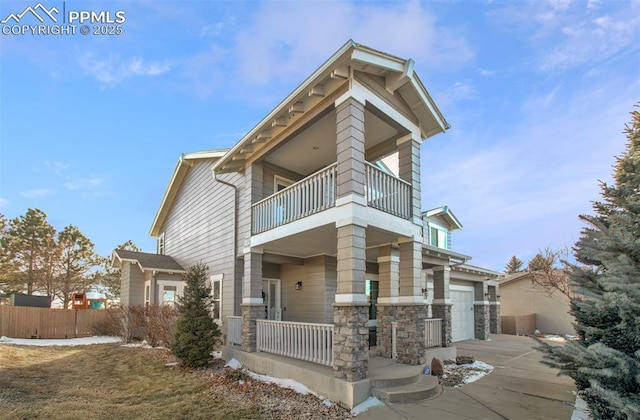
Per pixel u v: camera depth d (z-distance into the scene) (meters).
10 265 20.34
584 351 4.09
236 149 9.66
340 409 5.79
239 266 11.08
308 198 7.71
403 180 8.29
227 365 9.14
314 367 6.99
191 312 9.38
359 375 6.12
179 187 16.56
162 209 17.56
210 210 13.27
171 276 14.72
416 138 8.63
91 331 15.50
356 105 6.91
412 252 8.08
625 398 3.62
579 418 5.23
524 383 7.37
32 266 21.09
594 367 4.00
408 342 7.86
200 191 14.37
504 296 21.55
